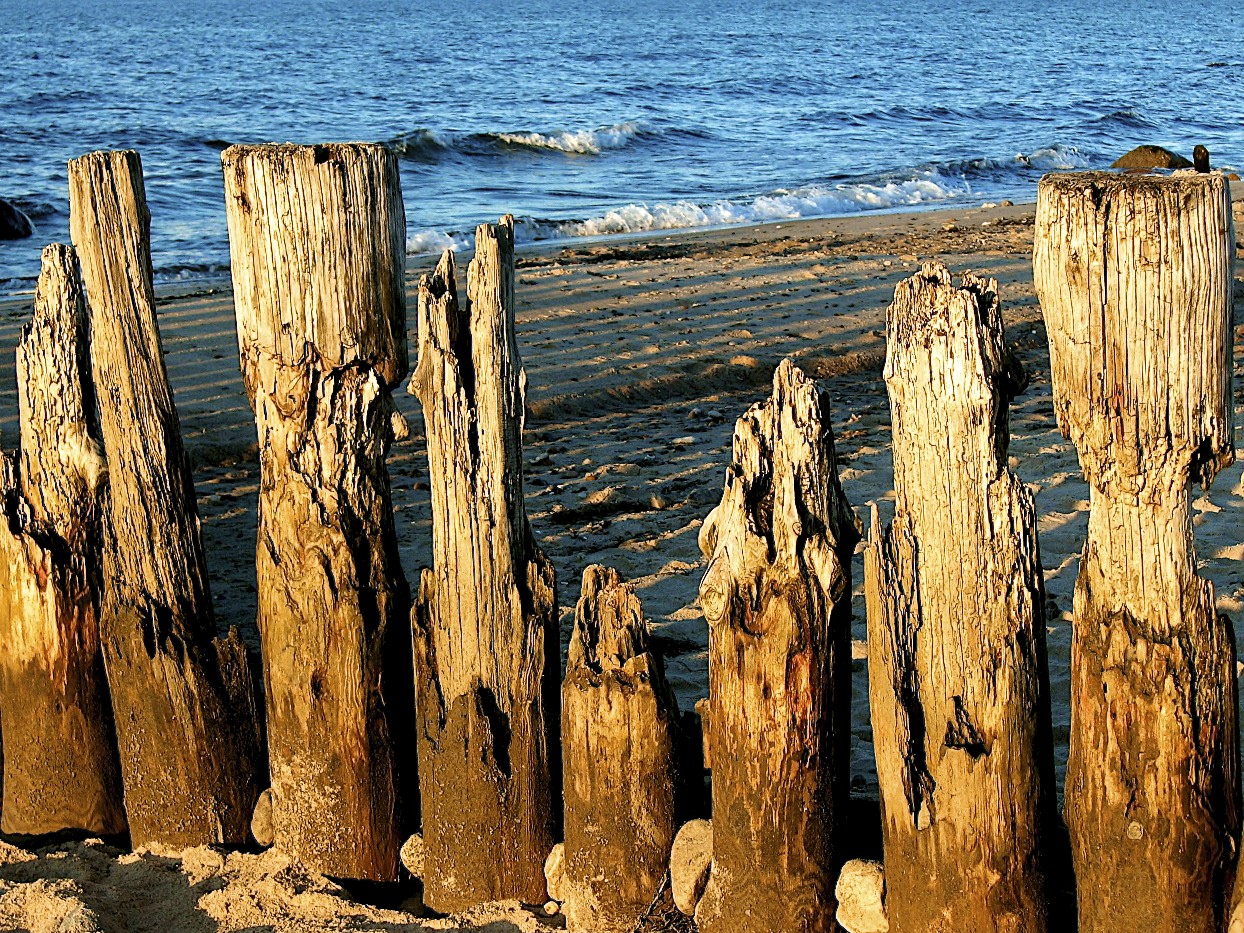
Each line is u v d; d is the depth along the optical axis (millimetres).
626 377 10562
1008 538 2914
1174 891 2883
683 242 18828
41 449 3951
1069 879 3242
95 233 3627
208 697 3855
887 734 3045
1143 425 2713
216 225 20578
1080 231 2668
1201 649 2822
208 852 3857
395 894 3816
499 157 29141
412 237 19797
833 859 3250
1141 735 2846
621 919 3424
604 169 28453
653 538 6977
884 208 24297
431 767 3600
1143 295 2648
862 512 7082
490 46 62781
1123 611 2848
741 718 3158
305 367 3484
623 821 3383
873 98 41688
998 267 14805
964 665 2955
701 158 30203
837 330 12016
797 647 3098
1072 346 2742
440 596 3512
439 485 3438
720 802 3252
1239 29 83562
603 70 50281
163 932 3570
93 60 51656
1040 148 31125
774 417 3105
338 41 65438
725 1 125250
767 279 14258
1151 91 44906
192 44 62344
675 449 8828
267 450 3602
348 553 3582
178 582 3854
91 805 4113
